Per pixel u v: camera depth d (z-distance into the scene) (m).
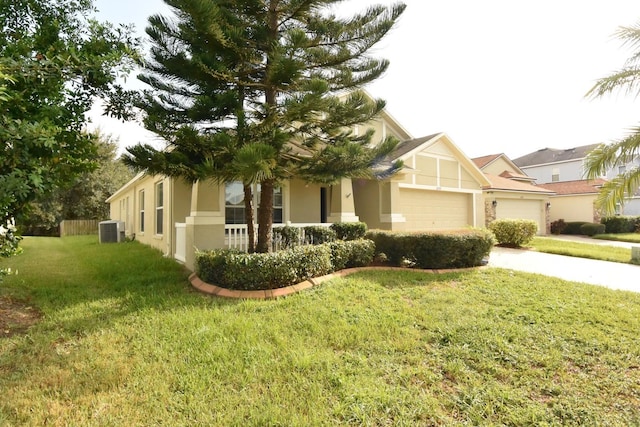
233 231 8.75
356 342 3.71
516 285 6.12
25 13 5.04
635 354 3.52
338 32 6.49
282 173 6.23
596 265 8.88
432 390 2.88
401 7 6.49
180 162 5.40
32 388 2.81
